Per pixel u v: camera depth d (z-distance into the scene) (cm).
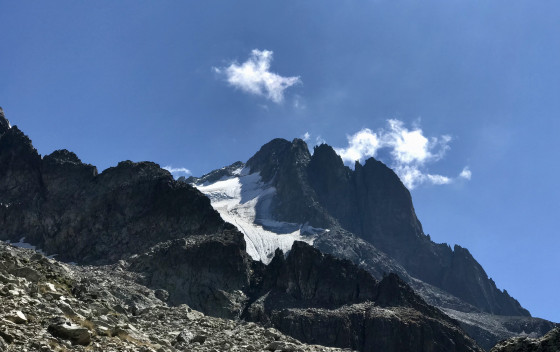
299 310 18175
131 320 5203
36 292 4138
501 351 4434
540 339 4312
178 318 5794
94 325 3834
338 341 17500
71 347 3284
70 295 4847
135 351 3547
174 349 4166
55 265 5566
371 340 18000
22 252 6850
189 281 17550
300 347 5072
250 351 4553
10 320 3322
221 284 18025
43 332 3303
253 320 17212
